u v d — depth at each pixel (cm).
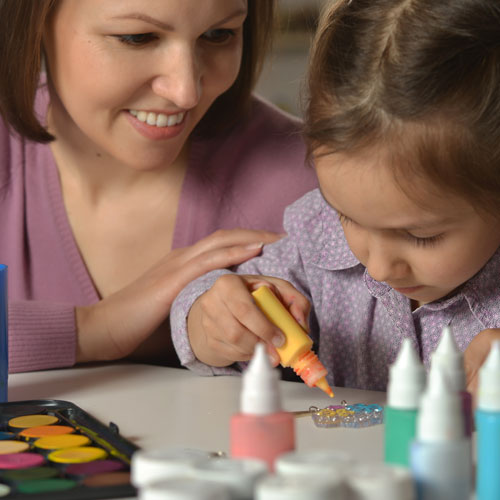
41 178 163
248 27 153
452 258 97
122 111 138
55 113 159
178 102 132
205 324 119
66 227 162
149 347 159
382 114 93
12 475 77
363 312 131
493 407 65
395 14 98
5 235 164
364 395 110
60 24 136
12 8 140
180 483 57
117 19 127
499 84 92
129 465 79
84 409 104
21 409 100
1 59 145
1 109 151
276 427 67
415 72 92
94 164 159
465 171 91
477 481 66
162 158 144
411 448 63
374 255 99
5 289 106
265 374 69
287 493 53
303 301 117
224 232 149
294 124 168
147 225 162
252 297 110
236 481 58
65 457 81
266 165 163
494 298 117
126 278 164
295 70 319
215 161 163
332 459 61
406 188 91
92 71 133
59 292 163
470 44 92
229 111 161
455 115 91
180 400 108
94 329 137
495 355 66
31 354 130
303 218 140
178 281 141
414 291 109
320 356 136
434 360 74
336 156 94
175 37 129
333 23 104
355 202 95
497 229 98
